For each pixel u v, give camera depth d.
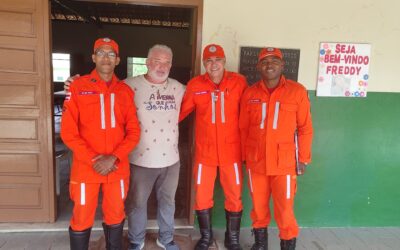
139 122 2.34
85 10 9.66
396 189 3.21
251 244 2.86
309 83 2.99
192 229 3.06
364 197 3.20
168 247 2.64
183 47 12.48
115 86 2.22
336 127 3.07
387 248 2.86
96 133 2.15
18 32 2.72
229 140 2.51
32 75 2.78
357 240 2.99
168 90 2.41
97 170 2.12
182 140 6.99
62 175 4.46
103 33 12.48
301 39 2.92
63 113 2.13
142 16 10.52
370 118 3.08
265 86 2.39
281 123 2.33
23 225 2.94
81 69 12.67
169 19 10.77
